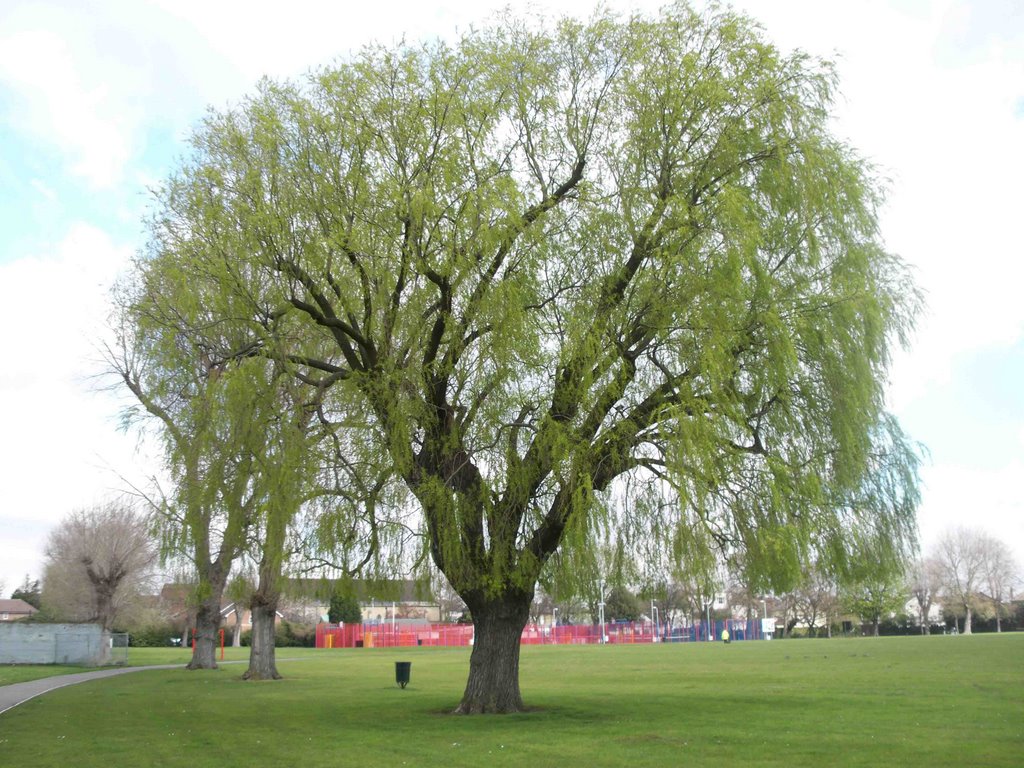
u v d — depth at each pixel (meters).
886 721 18.61
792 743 15.43
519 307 16.83
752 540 17.42
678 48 18.58
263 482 17.11
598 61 19.25
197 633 45.66
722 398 16.44
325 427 17.69
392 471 17.27
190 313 17.41
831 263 18.31
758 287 16.92
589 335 16.88
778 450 17.47
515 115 18.94
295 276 17.69
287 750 15.41
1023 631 120.19
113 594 55.88
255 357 17.44
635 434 17.22
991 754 13.94
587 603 19.30
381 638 95.19
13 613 127.88
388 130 18.27
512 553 18.05
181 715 22.11
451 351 17.39
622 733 16.86
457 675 39.94
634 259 17.83
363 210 17.50
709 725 18.14
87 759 14.50
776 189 17.98
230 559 21.11
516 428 17.50
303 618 101.69
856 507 18.25
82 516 56.91
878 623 112.06
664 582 18.50
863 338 17.50
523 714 20.05
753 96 18.03
